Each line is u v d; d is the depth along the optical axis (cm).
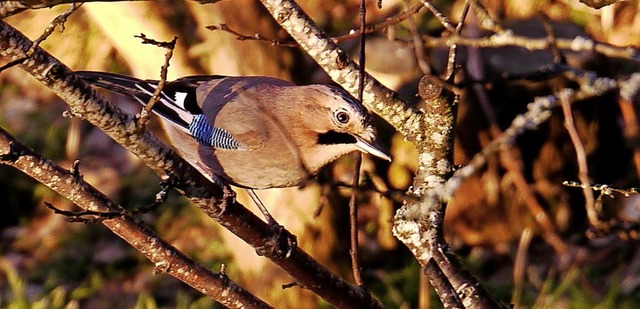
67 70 498
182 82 800
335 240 1106
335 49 588
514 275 1215
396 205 1278
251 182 771
